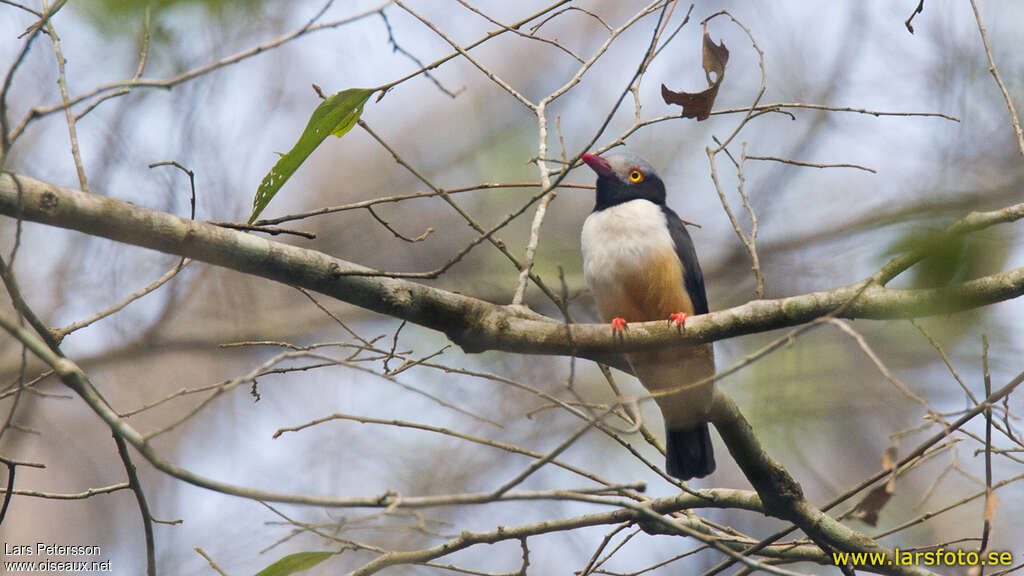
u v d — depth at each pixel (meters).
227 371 15.49
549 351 7.44
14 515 13.86
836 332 14.20
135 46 10.16
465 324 7.16
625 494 7.70
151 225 6.17
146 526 6.16
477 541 7.55
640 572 7.86
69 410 14.95
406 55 7.04
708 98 7.58
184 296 14.68
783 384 14.01
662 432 13.88
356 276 6.66
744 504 7.94
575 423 14.02
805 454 13.94
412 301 6.96
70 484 14.34
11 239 13.16
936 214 7.90
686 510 8.20
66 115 6.15
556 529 7.74
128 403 15.02
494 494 5.02
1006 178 13.16
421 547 12.06
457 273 15.95
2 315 5.02
